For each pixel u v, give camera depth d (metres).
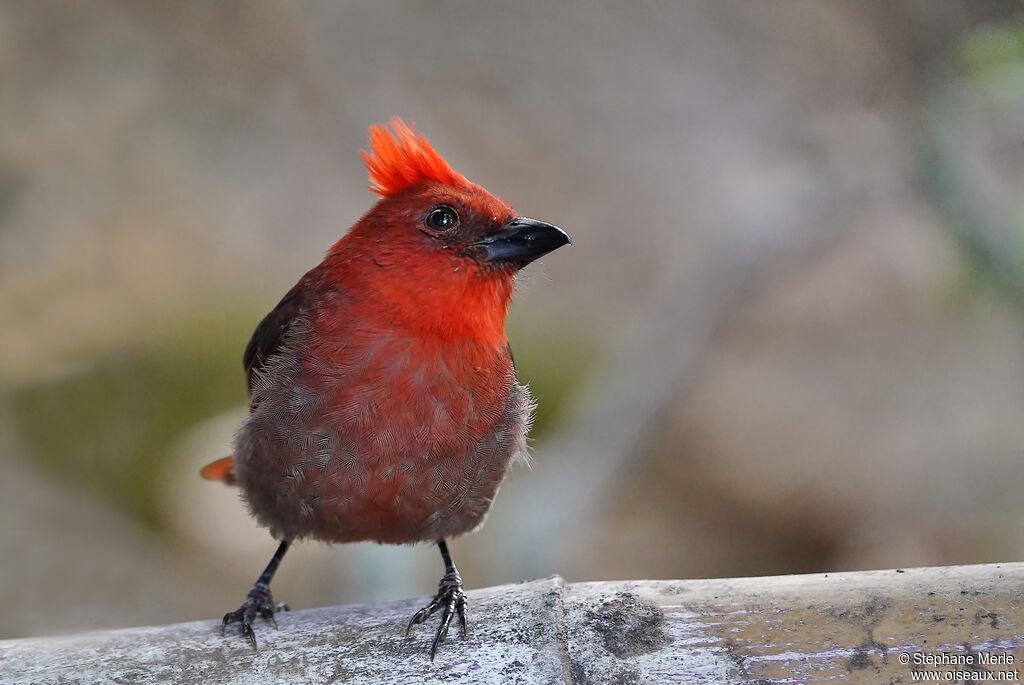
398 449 6.94
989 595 5.55
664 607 5.73
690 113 15.10
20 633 12.53
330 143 17.03
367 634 5.94
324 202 17.58
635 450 12.95
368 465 6.95
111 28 16.39
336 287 7.17
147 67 16.61
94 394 15.52
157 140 17.08
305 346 7.05
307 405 6.95
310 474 7.01
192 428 15.18
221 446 14.40
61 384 15.64
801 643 5.48
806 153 13.48
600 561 13.66
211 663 5.84
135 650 5.90
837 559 13.83
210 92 16.72
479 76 16.00
